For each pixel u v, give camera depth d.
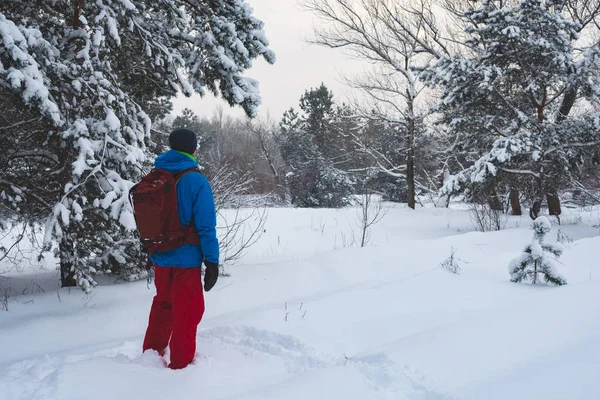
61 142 5.52
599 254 7.02
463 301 4.89
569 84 13.77
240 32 7.53
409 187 21.38
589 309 3.79
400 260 7.54
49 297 5.57
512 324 3.54
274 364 3.26
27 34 4.95
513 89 15.25
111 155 5.51
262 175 29.73
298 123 38.38
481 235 9.52
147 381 2.74
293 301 5.15
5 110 5.79
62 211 5.01
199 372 2.94
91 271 5.69
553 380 2.51
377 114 22.12
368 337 3.93
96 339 4.51
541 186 13.98
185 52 7.57
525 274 5.68
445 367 2.85
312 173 28.95
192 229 3.13
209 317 5.05
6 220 6.00
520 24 13.71
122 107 5.90
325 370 2.81
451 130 15.34
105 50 6.20
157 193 3.05
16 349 4.16
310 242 12.65
